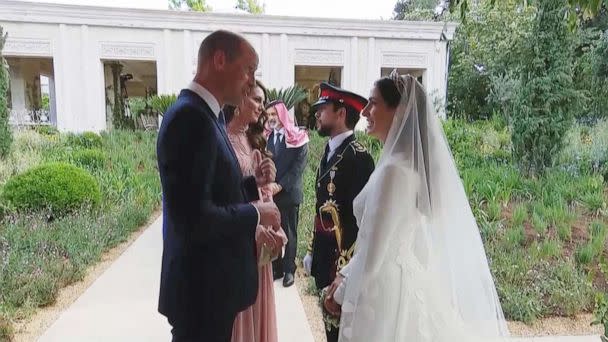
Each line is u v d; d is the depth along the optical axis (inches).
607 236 162.4
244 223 55.0
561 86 264.2
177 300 55.9
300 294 133.3
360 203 65.9
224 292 56.5
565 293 118.5
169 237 56.8
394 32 544.4
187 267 55.4
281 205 134.5
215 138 53.4
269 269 74.0
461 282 64.7
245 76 57.2
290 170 134.6
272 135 135.9
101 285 139.6
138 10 504.7
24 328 108.5
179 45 523.2
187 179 50.5
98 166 315.3
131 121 610.5
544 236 167.8
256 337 71.7
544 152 268.5
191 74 528.4
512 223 179.8
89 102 510.3
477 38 616.4
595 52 313.3
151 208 247.3
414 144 61.3
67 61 500.7
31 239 165.9
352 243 80.4
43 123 527.2
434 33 550.6
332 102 82.9
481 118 628.1
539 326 109.3
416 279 60.7
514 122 280.4
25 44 489.1
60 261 148.9
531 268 137.7
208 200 51.6
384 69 567.2
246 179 65.1
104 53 510.6
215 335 56.2
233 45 55.7
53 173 208.2
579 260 144.6
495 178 244.5
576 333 105.5
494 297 68.7
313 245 88.7
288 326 112.0
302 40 536.4
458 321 63.6
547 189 224.4
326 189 82.8
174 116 52.1
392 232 58.6
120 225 199.3
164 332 107.1
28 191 202.1
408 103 62.2
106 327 109.8
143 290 135.0
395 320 59.7
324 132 85.5
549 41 263.7
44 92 855.1
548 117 266.2
